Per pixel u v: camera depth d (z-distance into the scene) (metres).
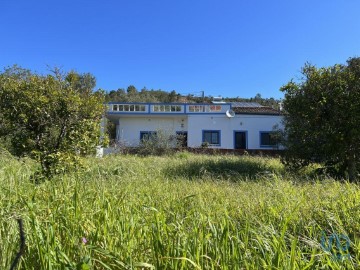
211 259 2.70
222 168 10.91
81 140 7.40
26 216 3.17
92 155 8.33
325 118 9.93
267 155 22.22
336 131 9.52
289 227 4.00
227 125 30.03
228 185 7.25
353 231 3.85
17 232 2.93
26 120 6.86
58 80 7.43
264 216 4.36
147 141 23.69
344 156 9.63
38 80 7.29
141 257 2.88
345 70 9.88
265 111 30.61
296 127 10.40
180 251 2.79
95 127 7.64
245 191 6.30
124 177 7.45
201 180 7.96
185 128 30.67
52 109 7.04
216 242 3.00
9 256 2.68
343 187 5.98
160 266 2.70
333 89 9.66
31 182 5.30
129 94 64.56
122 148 22.56
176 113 29.78
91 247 2.65
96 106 7.53
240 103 37.53
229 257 2.80
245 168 10.93
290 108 10.55
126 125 30.25
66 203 3.63
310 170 10.85
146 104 29.53
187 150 24.36
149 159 14.10
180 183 7.34
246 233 3.13
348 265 2.89
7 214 3.45
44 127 7.11
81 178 5.98
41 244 2.72
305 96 10.09
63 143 7.16
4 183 4.84
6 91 7.05
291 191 5.56
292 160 10.57
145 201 4.75
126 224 3.21
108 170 8.62
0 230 3.02
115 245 2.96
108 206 3.64
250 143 29.95
